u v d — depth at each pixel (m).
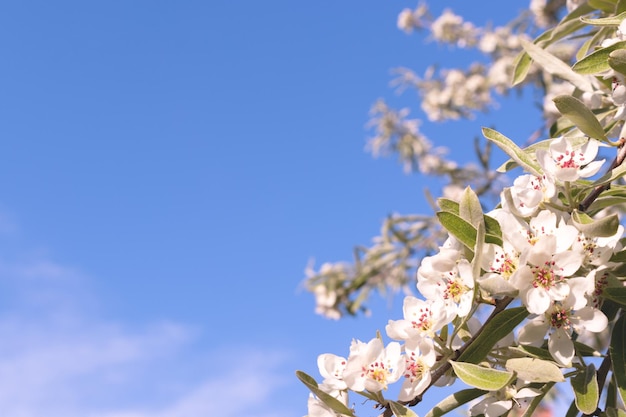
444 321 0.50
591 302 0.51
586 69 0.55
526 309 0.50
